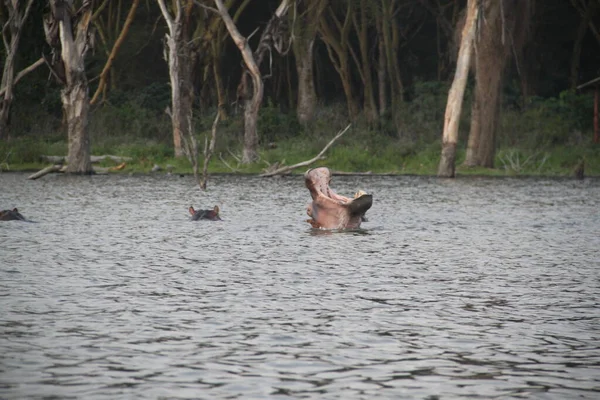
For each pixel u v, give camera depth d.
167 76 148.00
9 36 117.62
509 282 28.41
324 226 43.59
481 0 90.06
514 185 78.94
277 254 34.66
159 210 53.03
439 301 25.12
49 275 29.09
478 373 17.94
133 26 143.88
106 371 17.84
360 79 155.62
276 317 22.81
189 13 112.25
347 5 141.75
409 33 152.50
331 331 21.33
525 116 114.62
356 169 98.50
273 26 100.12
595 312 23.72
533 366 18.47
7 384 16.94
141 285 27.34
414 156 104.25
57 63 91.56
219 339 20.45
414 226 45.22
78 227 43.56
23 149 100.44
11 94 105.19
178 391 16.61
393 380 17.39
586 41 156.00
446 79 140.75
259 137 115.69
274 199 61.91
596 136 114.69
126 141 111.06
